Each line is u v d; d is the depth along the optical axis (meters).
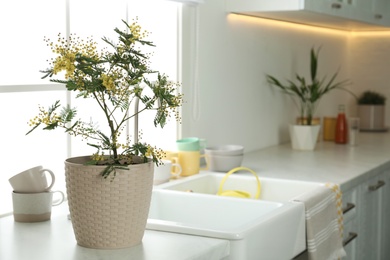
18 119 2.18
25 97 2.20
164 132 2.93
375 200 3.33
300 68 4.20
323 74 4.56
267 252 1.98
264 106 3.78
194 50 3.06
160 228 1.91
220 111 3.31
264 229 1.95
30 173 1.99
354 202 2.97
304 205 2.26
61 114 1.74
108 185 1.68
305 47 4.25
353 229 3.00
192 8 3.02
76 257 1.64
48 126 1.69
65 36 2.33
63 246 1.74
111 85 1.66
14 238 1.81
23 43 2.18
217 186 2.83
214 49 3.23
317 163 3.26
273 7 3.17
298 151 3.72
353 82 4.99
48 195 2.01
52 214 2.11
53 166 2.32
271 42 3.80
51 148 2.31
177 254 1.68
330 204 2.50
